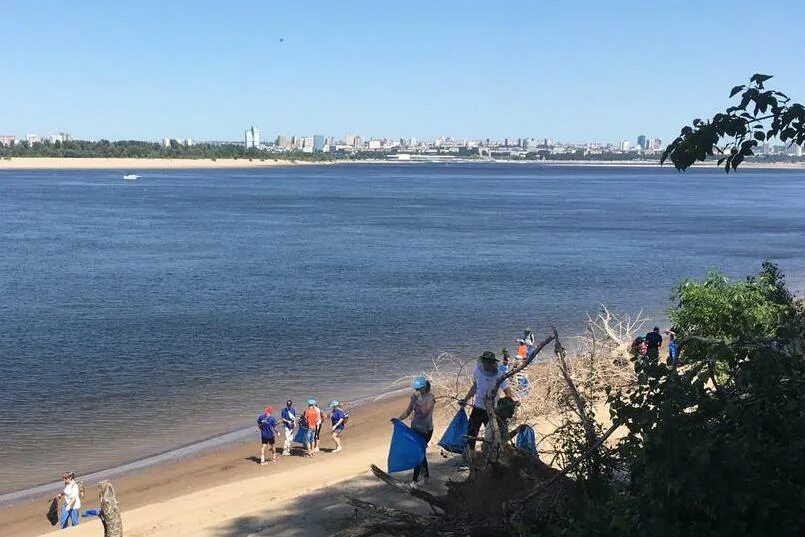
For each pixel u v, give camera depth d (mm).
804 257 56469
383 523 7906
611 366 14320
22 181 181625
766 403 5508
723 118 5828
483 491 7785
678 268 51156
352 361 26875
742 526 5184
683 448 5207
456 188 173375
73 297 39281
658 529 5410
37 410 21375
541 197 142875
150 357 27328
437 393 18219
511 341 29844
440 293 41406
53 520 14031
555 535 6594
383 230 78438
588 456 6895
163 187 162250
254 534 10195
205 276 46906
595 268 51500
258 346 29047
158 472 16922
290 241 67688
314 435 18047
